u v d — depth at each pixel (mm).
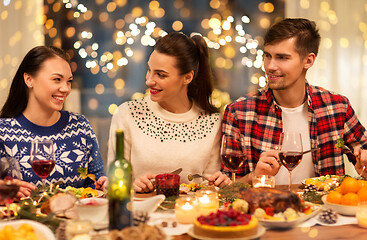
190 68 2246
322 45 4469
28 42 4148
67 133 2352
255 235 1335
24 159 2221
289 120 2504
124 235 1204
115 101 4656
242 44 4598
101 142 4559
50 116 2301
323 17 4457
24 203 1547
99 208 1422
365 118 4527
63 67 2219
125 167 1321
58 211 1518
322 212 1534
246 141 2529
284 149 1810
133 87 4672
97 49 4492
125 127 2420
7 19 4066
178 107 2428
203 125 2445
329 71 4488
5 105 2285
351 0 4453
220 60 4531
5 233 1201
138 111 2439
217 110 2520
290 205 1504
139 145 2371
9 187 1437
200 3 4492
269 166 1981
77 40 4453
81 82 4566
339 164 2500
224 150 1850
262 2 4543
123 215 1312
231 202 1739
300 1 4457
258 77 4633
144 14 4492
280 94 2469
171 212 1626
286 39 2254
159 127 2400
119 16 4484
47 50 2229
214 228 1310
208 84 2451
